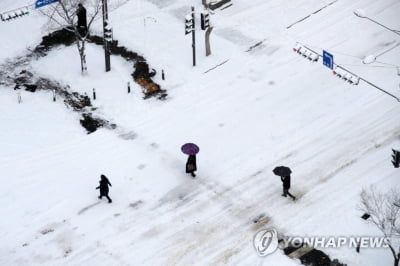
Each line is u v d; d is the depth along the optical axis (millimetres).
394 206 42688
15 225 43844
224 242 42719
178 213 45000
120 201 46031
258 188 46969
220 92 56344
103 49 60375
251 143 51094
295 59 59844
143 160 49594
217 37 62469
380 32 62094
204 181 47750
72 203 45750
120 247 42469
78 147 50469
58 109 53844
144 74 57594
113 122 53188
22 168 48062
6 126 51375
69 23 55844
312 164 48844
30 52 58562
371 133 51500
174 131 52344
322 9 65938
